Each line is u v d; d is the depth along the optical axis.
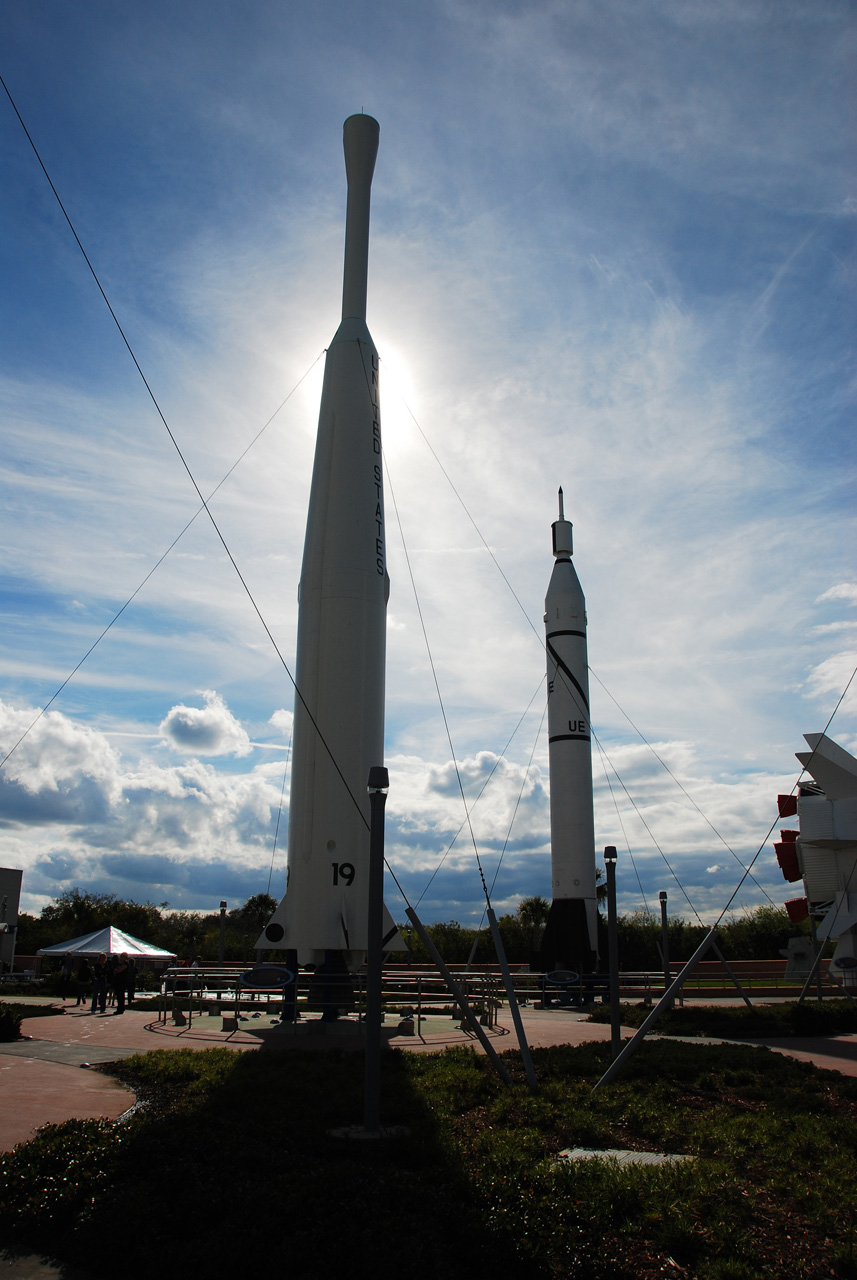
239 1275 5.91
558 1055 15.38
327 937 20.73
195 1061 13.66
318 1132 9.51
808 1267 6.20
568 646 36.06
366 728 22.42
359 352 25.27
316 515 23.75
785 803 33.50
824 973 37.28
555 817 34.81
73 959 40.09
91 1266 6.14
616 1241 6.43
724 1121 10.48
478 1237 6.29
